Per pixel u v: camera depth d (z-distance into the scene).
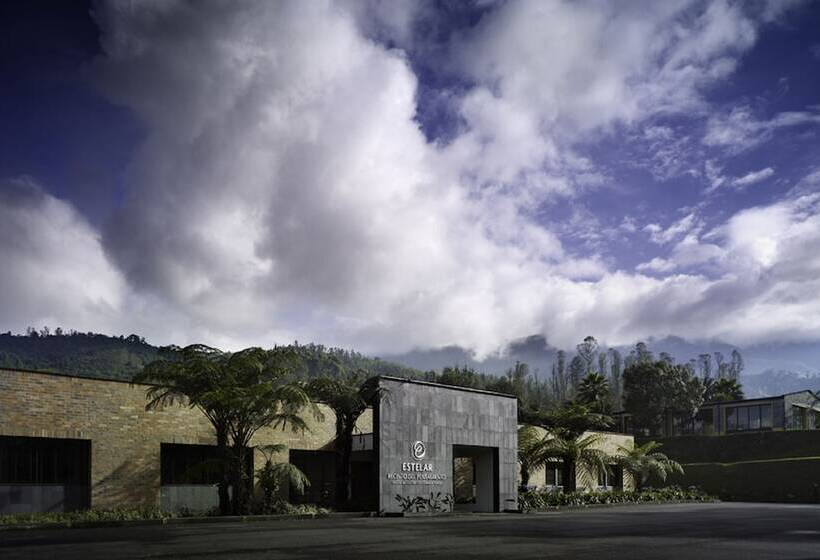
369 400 30.48
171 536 17.92
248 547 15.20
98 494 25.12
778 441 67.56
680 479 62.22
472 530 21.09
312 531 20.00
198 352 26.16
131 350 147.12
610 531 21.12
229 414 26.11
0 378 23.27
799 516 30.36
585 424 45.28
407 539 17.66
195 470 25.52
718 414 79.44
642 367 88.06
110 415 25.73
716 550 15.64
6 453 23.61
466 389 34.31
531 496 37.31
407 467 30.91
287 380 27.78
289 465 27.17
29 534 18.64
